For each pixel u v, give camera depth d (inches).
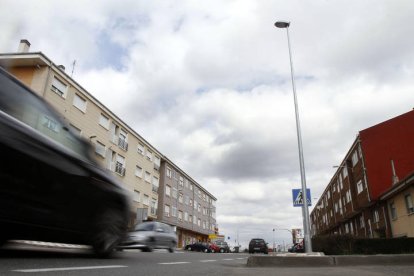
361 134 1258.6
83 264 187.0
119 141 1465.3
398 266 285.3
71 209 193.3
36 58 987.3
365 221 1334.9
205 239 3009.4
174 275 178.4
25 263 165.2
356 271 240.2
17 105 173.2
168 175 2108.8
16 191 161.9
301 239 1964.8
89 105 1225.4
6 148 157.6
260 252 1428.4
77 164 199.2
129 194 246.7
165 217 2030.0
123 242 244.2
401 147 1202.6
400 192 971.9
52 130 191.3
